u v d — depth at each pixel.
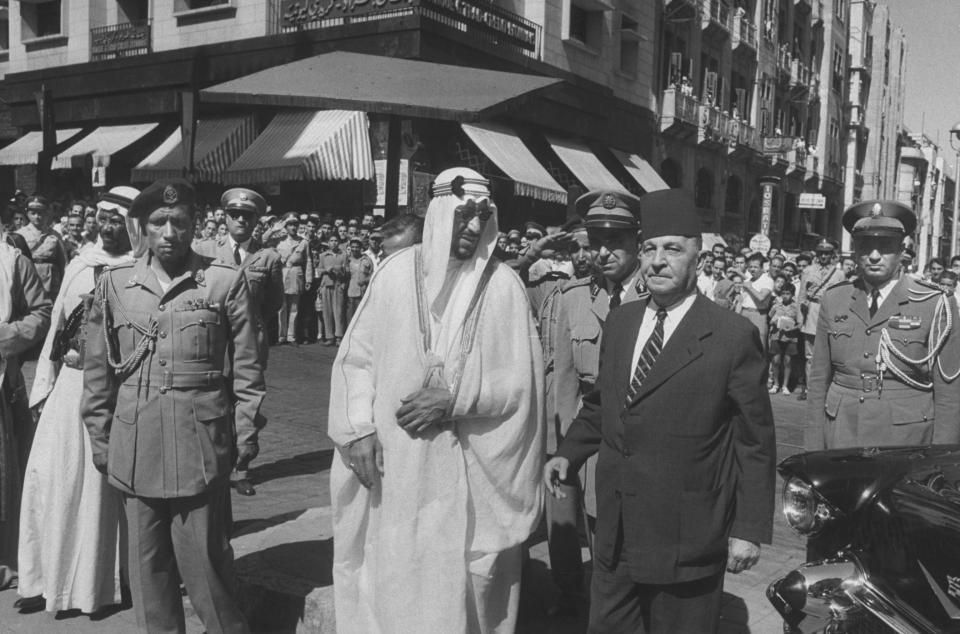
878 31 51.72
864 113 50.31
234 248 6.60
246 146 18.19
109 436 3.49
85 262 4.14
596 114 22.09
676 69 26.69
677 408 2.68
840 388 4.28
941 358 4.02
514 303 3.23
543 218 20.03
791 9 38.16
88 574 3.94
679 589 2.71
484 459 3.15
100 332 3.46
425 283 3.17
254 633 3.83
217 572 3.42
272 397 9.52
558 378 4.11
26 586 4.05
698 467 2.68
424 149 16.44
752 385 2.67
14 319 4.32
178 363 3.36
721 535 2.70
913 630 2.44
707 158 29.59
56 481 3.93
